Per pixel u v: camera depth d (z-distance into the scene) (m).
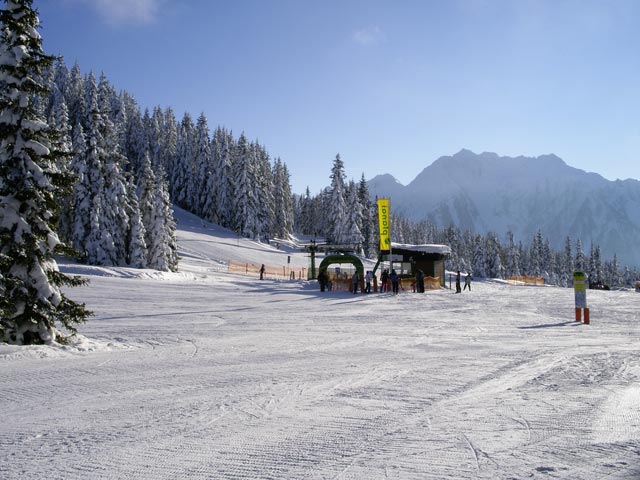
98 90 77.31
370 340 12.93
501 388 7.55
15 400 6.82
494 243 93.56
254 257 63.38
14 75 11.56
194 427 5.66
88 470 4.43
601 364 9.54
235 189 80.44
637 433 5.31
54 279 12.12
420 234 178.12
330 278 37.00
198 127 89.00
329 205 78.62
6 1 11.64
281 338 13.25
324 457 4.67
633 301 29.75
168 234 45.78
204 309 21.36
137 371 8.81
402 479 4.12
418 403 6.68
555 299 29.78
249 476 4.25
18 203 11.62
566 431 5.39
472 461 4.51
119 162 48.16
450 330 15.25
